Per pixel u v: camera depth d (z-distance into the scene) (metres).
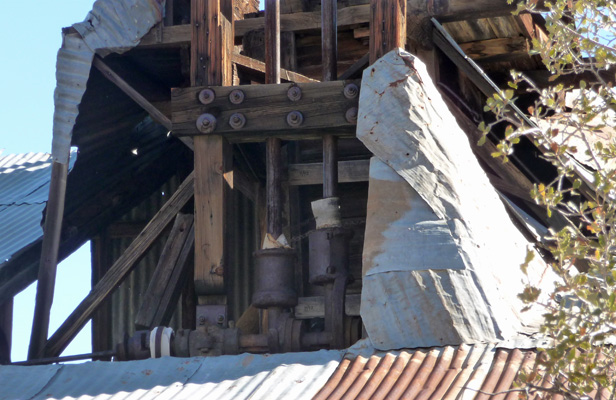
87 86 12.30
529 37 12.11
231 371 9.23
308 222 13.48
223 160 10.55
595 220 6.87
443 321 8.79
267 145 10.68
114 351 10.94
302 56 13.60
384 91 9.70
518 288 9.07
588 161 10.67
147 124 14.20
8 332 12.35
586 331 6.68
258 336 9.95
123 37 11.91
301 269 13.28
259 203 13.45
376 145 9.55
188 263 11.81
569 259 6.89
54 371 9.73
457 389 8.00
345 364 8.80
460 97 12.20
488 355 8.45
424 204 9.23
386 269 9.06
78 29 11.93
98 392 9.27
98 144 13.27
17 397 9.34
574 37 7.33
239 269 14.50
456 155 9.49
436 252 9.01
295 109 10.40
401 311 8.92
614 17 7.16
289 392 8.49
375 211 9.33
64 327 11.44
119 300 15.16
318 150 13.63
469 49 12.41
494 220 9.44
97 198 14.09
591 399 6.30
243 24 13.36
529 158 12.17
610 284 6.29
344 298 9.95
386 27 10.27
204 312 10.29
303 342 9.81
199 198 10.48
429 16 11.33
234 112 10.51
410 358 8.67
